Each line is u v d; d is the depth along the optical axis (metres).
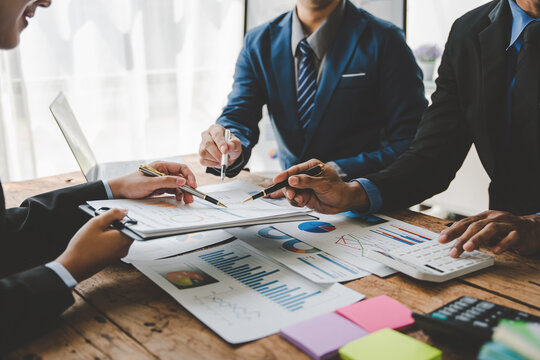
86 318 0.61
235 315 0.60
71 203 0.85
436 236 0.87
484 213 0.84
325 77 1.50
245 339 0.55
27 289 0.57
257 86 1.61
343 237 0.86
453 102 1.13
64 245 0.82
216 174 1.28
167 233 0.67
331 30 1.49
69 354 0.53
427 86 2.31
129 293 0.67
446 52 1.15
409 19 2.54
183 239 0.85
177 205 0.85
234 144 1.15
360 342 0.52
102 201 0.83
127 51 2.42
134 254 0.79
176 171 1.01
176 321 0.60
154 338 0.56
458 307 0.57
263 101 1.64
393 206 1.00
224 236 0.87
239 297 0.65
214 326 0.58
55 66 2.26
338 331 0.56
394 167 1.06
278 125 1.62
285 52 1.55
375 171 1.33
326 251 0.80
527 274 0.73
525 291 0.67
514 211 1.07
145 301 0.65
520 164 1.04
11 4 0.72
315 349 0.52
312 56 1.53
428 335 0.56
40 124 2.28
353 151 1.55
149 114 2.59
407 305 0.63
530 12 0.98
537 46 0.96
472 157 2.29
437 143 1.09
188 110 2.69
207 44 2.68
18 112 2.17
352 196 0.95
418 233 0.89
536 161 1.00
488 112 1.04
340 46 1.49
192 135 2.76
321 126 1.53
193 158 1.48
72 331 0.58
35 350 0.54
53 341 0.56
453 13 2.41
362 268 0.74
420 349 0.51
